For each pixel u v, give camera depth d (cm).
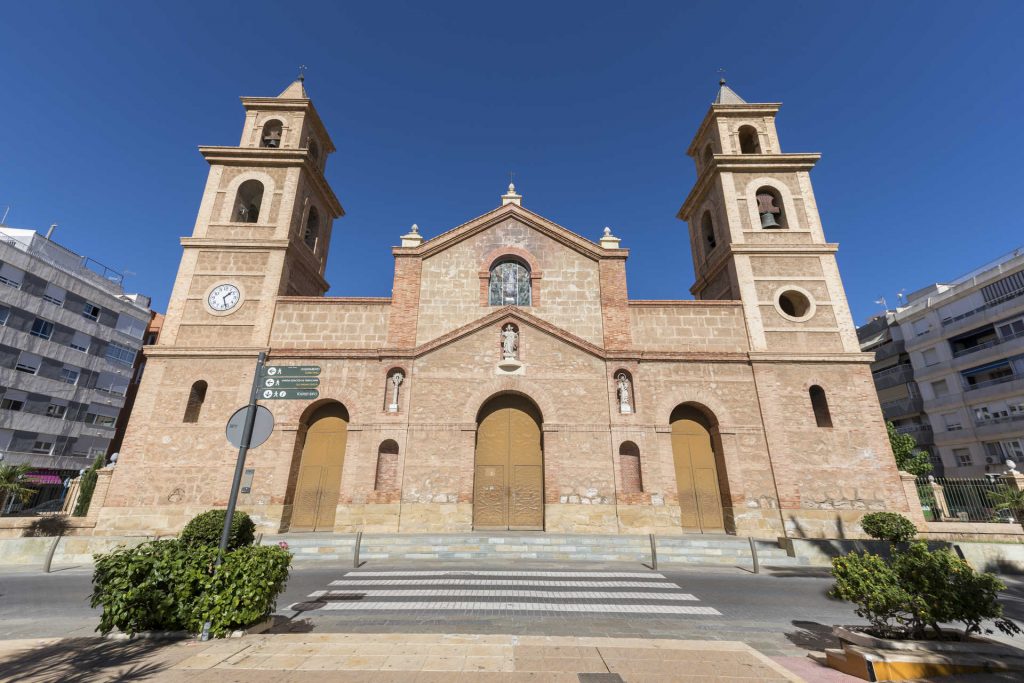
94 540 1625
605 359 2047
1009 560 1605
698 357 2052
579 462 1914
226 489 1847
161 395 1955
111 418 4391
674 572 1403
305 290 2492
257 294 2138
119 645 655
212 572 730
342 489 1859
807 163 2381
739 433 1961
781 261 2231
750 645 787
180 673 533
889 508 1842
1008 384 3425
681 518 1923
